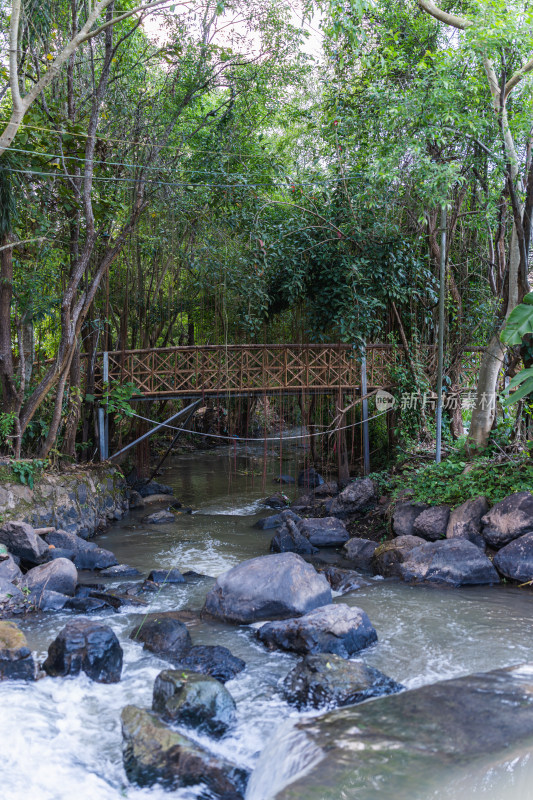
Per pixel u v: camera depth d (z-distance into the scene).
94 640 4.63
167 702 3.83
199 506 12.23
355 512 10.59
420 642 5.23
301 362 11.82
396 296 11.69
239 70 11.48
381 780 2.42
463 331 12.06
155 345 14.98
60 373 9.19
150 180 10.34
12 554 7.53
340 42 11.04
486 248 11.83
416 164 9.34
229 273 12.03
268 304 12.43
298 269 11.62
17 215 8.34
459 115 8.90
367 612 6.01
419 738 2.77
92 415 11.79
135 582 7.07
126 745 3.49
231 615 5.81
